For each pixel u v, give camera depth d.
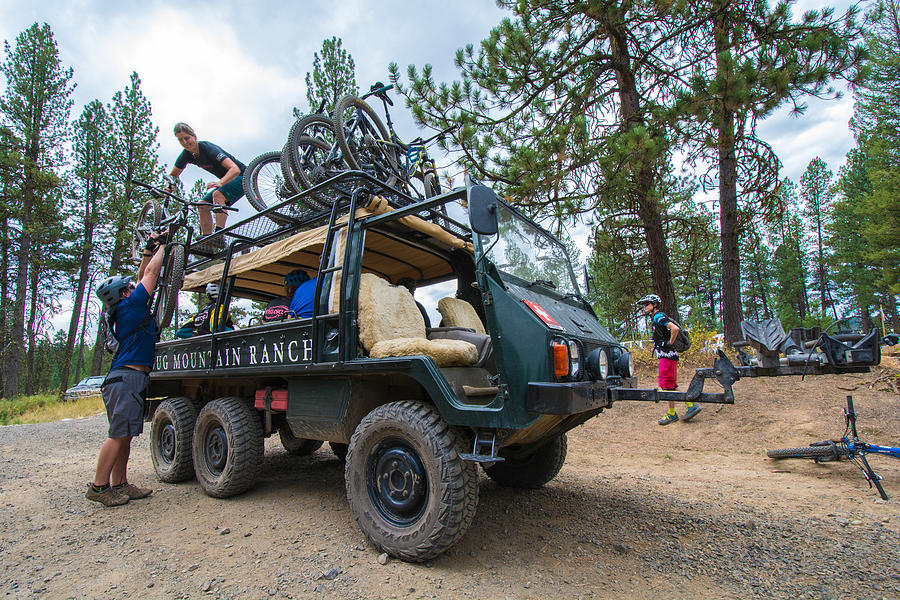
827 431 5.97
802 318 39.97
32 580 2.66
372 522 3.00
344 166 5.76
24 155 24.17
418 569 2.73
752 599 2.40
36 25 24.70
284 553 2.96
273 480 4.86
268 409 4.11
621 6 9.09
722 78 7.44
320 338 3.45
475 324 4.40
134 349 4.28
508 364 2.80
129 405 4.16
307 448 6.13
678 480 4.78
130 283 4.50
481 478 4.90
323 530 3.36
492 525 3.46
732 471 5.12
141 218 6.20
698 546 3.08
